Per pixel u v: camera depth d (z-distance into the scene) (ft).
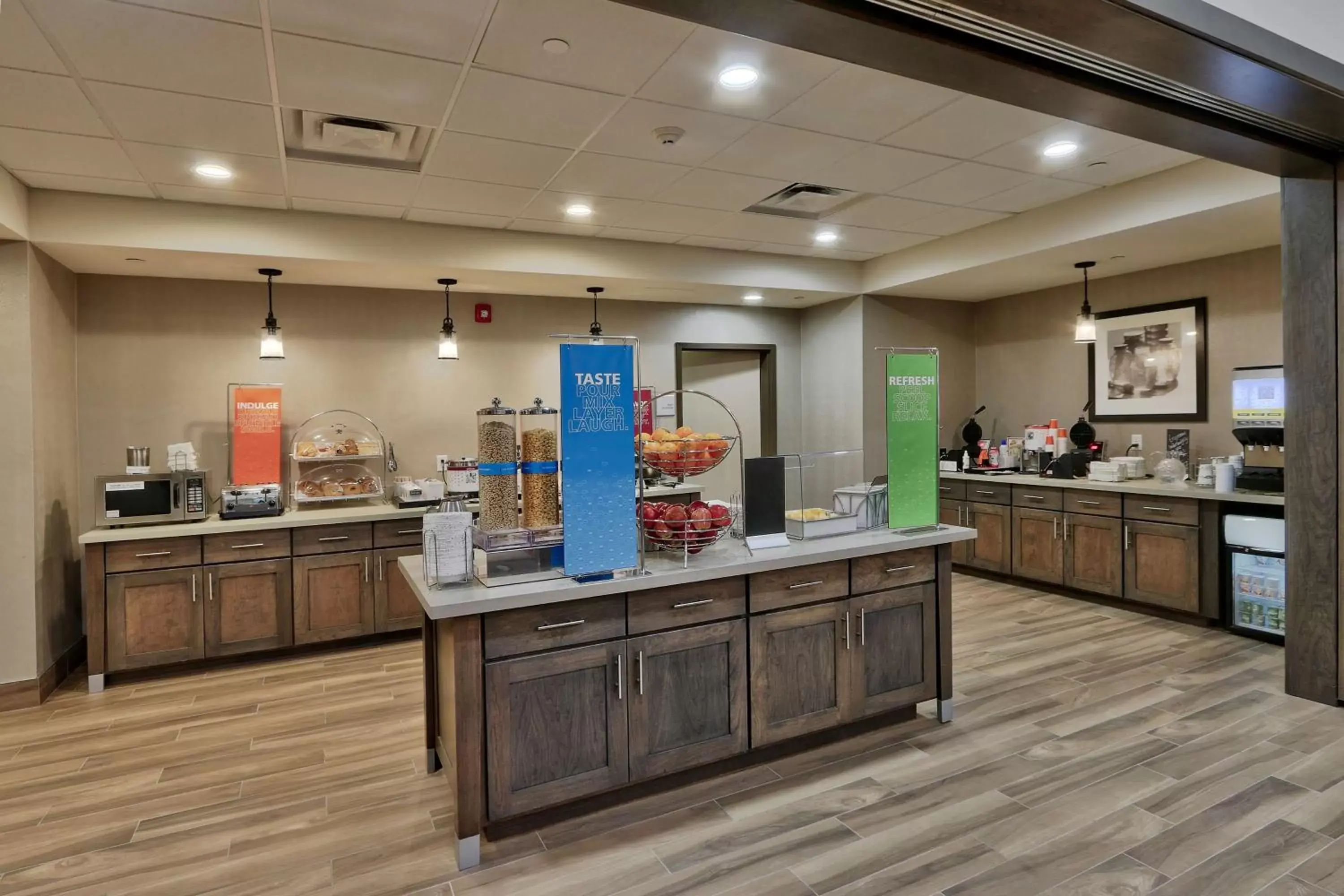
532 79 8.18
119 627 11.93
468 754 6.85
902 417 9.69
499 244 14.42
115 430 13.96
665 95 8.66
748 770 8.63
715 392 22.16
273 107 8.64
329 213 12.98
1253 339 14.57
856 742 9.29
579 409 7.35
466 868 6.86
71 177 10.77
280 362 15.26
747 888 6.46
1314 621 10.21
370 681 11.98
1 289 11.03
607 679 7.50
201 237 12.16
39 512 11.52
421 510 14.12
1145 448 16.63
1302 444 10.26
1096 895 6.24
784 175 11.64
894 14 5.64
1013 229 14.79
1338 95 7.42
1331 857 6.72
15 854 7.20
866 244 16.67
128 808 8.04
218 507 14.65
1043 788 8.06
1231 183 11.21
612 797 7.97
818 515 9.68
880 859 6.84
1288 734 9.25
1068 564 16.07
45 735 9.99
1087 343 17.76
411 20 6.87
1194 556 13.83
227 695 11.45
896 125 9.75
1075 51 6.37
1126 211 12.66
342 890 6.57
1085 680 11.30
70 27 6.81
